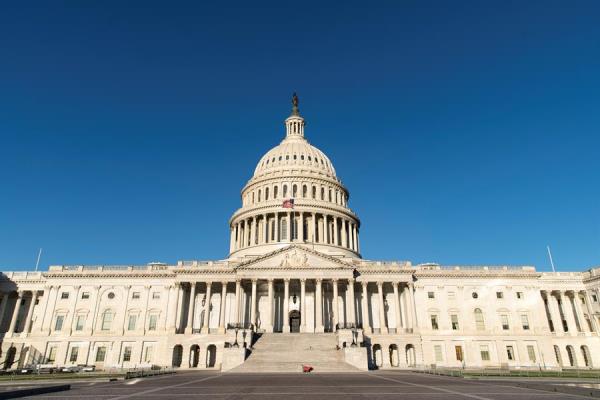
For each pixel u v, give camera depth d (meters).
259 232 103.38
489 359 81.38
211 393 25.52
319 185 111.06
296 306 85.62
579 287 89.06
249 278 82.06
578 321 88.38
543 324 84.12
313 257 83.69
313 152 120.25
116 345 81.75
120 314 84.31
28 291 88.19
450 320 83.75
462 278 87.00
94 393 25.83
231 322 83.88
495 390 27.81
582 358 84.94
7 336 82.44
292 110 136.00
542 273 89.75
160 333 82.38
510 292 86.44
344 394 24.81
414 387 30.09
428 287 86.19
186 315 85.31
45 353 81.06
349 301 81.06
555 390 27.53
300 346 67.44
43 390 25.84
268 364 58.75
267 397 23.02
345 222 106.94
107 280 87.00
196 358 79.06
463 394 24.88
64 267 88.31
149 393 25.66
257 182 112.56
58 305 85.06
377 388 29.22
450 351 81.38
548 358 81.75
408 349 80.12
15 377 45.44
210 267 85.81
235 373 53.84
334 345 68.06
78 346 81.75
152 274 86.94
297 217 103.12
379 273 85.06
